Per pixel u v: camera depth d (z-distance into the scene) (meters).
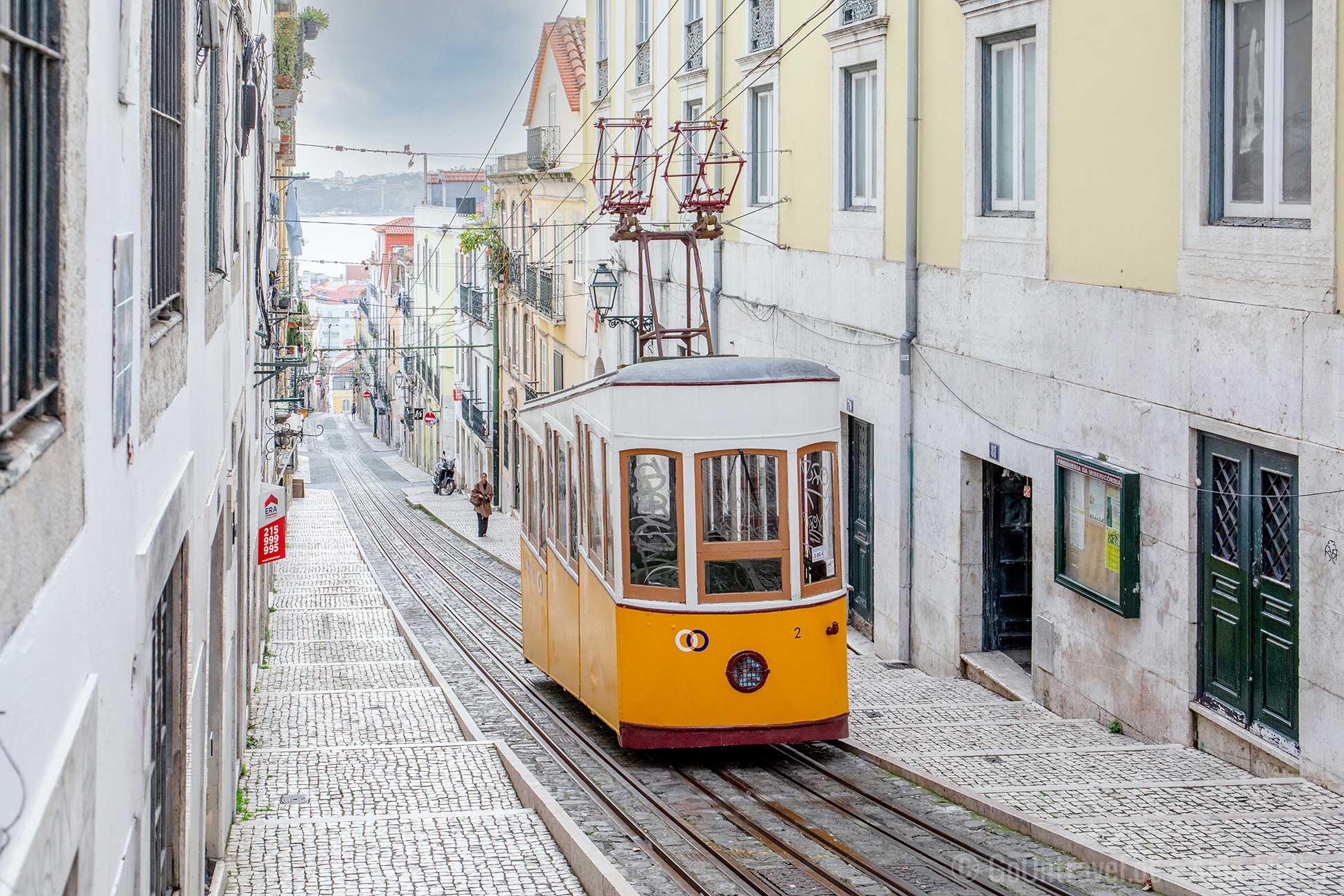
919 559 13.79
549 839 7.99
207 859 7.24
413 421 73.38
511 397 41.09
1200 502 9.24
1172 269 9.44
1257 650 8.69
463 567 27.83
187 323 5.45
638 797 8.96
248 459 12.37
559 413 12.00
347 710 12.88
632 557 9.67
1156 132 9.62
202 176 6.37
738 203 19.52
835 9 15.61
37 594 2.39
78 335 2.81
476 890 7.06
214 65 7.64
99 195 3.10
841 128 15.62
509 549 31.06
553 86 34.72
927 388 13.48
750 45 18.67
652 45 24.39
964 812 8.06
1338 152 7.77
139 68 3.94
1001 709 11.41
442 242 59.84
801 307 16.98
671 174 23.08
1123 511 9.88
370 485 57.69
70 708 2.70
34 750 2.33
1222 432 8.84
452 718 12.41
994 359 12.05
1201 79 9.08
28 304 2.55
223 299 8.12
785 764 9.74
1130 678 10.06
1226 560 8.99
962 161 12.63
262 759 10.46
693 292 21.84
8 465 2.23
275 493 16.72
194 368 5.80
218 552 7.42
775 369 9.72
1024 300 11.50
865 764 9.59
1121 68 10.06
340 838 8.05
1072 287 10.72
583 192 30.94
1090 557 10.53
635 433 9.62
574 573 11.26
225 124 8.41
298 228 49.16
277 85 27.34
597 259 29.34
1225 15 9.02
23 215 2.53
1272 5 8.55
